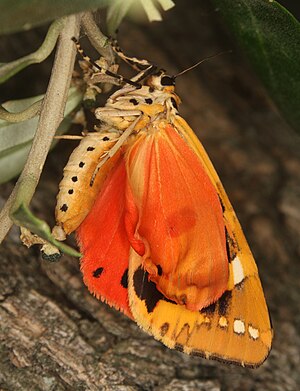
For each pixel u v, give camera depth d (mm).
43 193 193
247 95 219
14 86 203
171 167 166
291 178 208
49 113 160
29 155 159
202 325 166
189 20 226
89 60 162
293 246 200
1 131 169
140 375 175
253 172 207
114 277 166
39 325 175
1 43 208
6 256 182
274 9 167
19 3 145
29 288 179
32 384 170
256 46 178
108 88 174
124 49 215
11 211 153
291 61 177
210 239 165
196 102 214
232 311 167
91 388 172
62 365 172
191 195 166
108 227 166
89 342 176
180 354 179
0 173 171
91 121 175
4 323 174
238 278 168
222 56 222
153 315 165
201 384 176
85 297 181
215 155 209
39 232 147
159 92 167
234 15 175
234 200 204
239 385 180
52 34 160
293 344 188
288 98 185
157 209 165
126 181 165
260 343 168
